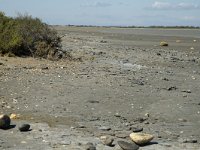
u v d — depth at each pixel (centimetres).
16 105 1111
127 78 1557
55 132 883
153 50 2964
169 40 4403
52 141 820
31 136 848
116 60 2158
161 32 7125
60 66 1750
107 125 960
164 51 2905
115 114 1062
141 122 1006
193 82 1574
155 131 927
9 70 1566
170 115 1079
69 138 845
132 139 834
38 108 1089
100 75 1585
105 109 1110
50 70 1636
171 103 1207
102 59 2155
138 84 1456
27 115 1020
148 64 2080
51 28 2111
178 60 2322
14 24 2050
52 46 2014
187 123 1009
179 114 1092
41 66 1706
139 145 824
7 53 1898
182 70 1919
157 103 1202
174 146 823
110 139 815
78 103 1155
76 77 1516
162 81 1558
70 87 1344
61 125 944
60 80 1445
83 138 849
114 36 5175
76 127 932
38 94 1234
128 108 1133
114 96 1255
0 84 1329
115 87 1381
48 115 1027
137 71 1778
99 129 920
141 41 4147
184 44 3762
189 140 859
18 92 1247
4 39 1917
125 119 1023
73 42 3412
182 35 5681
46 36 2019
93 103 1164
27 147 780
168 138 878
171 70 1892
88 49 2717
